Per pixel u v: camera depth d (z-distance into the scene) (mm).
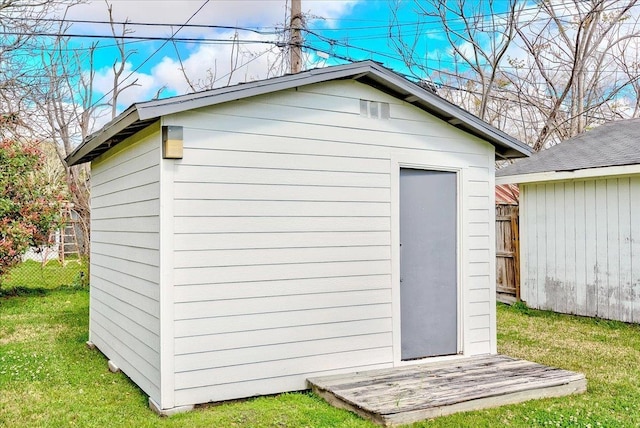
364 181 5293
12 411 4430
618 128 10141
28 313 9297
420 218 5707
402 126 5539
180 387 4355
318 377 4953
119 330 5684
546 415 4191
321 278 5027
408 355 5570
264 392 4723
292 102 4922
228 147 4598
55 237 14164
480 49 15445
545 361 5969
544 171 8867
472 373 5074
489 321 6039
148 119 4359
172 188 4355
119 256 5715
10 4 12008
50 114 15227
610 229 8367
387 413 3947
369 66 5098
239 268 4629
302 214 4945
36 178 11430
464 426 3965
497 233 10523
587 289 8688
